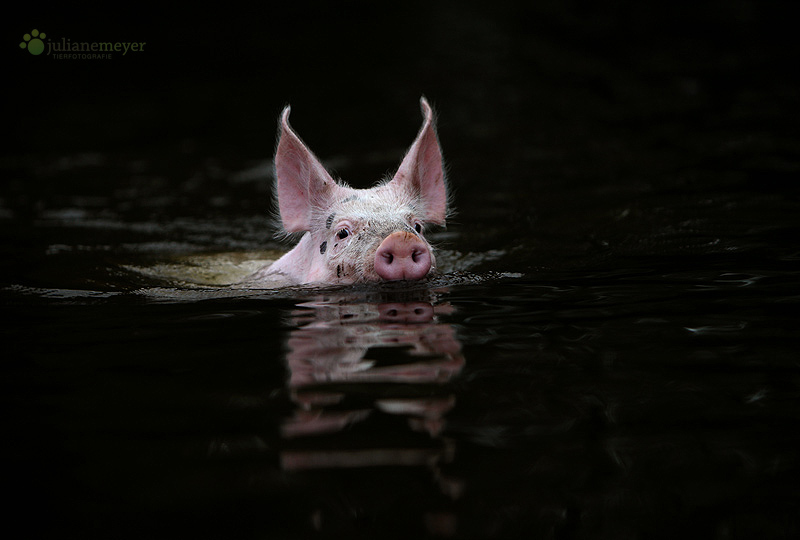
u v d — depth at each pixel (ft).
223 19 317.01
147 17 310.45
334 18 320.09
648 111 172.24
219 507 30.04
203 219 114.93
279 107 205.57
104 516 29.60
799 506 29.71
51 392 42.42
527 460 33.27
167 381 43.42
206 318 57.57
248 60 260.01
